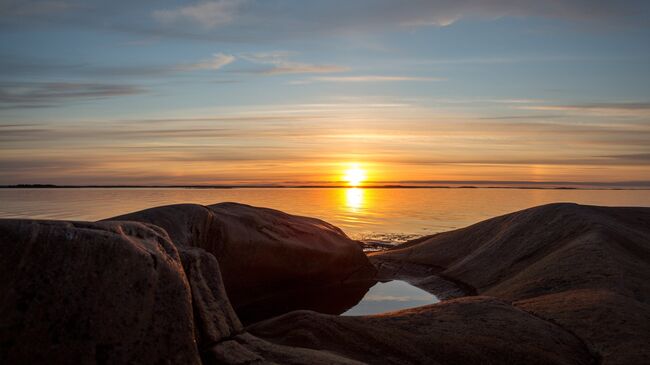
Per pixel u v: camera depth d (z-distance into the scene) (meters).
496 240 14.39
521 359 6.60
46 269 4.29
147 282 4.70
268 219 11.91
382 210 39.81
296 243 11.73
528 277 11.03
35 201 47.16
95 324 4.36
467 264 13.74
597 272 10.10
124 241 4.68
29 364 4.07
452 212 37.78
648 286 9.55
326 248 12.48
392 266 15.09
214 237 10.23
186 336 4.82
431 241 16.81
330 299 11.52
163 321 4.72
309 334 6.33
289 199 57.31
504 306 8.21
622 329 7.44
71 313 4.29
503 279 12.03
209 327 5.36
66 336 4.23
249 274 10.91
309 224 13.02
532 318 7.86
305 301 11.27
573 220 13.59
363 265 13.74
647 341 7.06
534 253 12.77
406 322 7.19
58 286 4.29
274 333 6.54
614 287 9.27
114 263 4.56
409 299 11.63
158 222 9.20
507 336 7.05
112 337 4.41
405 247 17.44
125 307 4.53
